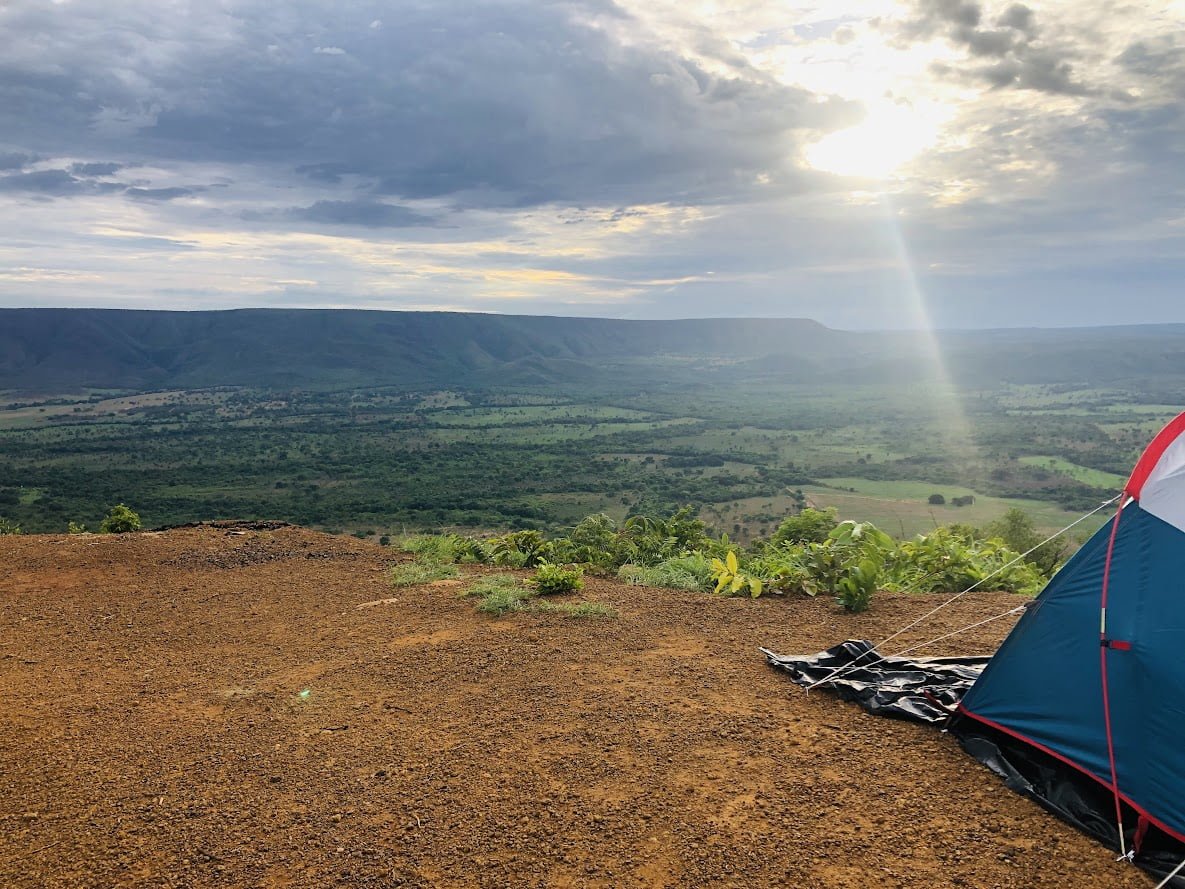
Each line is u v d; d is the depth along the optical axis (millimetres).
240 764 3922
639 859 3084
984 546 8891
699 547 9438
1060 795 3516
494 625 6160
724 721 4340
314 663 5375
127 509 11773
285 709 4602
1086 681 3678
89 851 3176
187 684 5012
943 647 5570
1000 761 3797
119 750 4082
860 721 4355
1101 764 3467
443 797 3570
